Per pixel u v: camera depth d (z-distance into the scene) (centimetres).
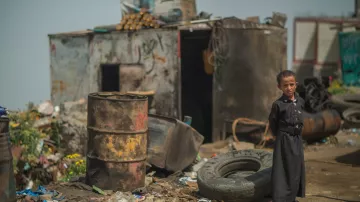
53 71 1354
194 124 1384
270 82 1210
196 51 1415
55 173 897
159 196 577
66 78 1330
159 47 1147
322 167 810
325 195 606
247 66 1173
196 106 1417
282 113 492
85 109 1124
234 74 1165
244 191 536
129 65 1199
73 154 962
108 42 1235
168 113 1139
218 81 1153
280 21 1252
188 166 741
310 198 589
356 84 2069
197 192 597
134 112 594
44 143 964
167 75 1137
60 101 1347
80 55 1298
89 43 1274
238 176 614
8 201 477
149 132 710
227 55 1155
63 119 1027
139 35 1177
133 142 596
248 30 1173
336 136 1193
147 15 1178
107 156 595
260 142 1091
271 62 1214
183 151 714
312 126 1048
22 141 891
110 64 1236
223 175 619
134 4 1263
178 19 1198
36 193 580
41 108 1072
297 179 488
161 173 706
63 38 1325
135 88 1191
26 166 870
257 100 1186
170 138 701
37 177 882
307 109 1073
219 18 1215
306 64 2306
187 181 664
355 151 938
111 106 589
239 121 1144
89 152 613
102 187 602
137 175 604
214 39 1146
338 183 682
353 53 2084
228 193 539
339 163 842
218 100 1155
